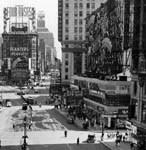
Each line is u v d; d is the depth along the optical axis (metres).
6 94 154.50
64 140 58.19
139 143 50.44
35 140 57.88
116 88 70.88
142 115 51.28
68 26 158.62
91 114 81.56
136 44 53.31
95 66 95.94
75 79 111.56
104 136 61.62
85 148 52.38
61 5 164.75
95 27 96.75
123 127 69.38
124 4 70.12
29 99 115.56
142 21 50.94
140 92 51.91
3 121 77.69
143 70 50.59
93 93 82.94
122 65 74.19
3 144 54.09
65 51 158.75
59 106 105.94
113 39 79.75
